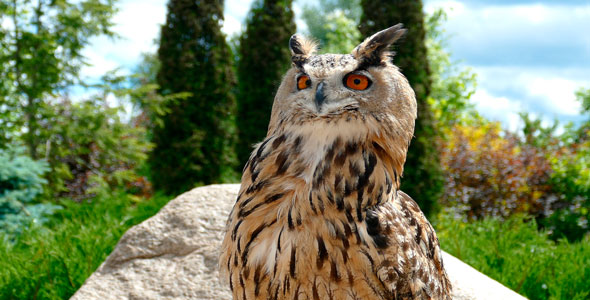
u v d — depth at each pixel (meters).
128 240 5.05
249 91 12.69
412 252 2.63
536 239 8.09
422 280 2.69
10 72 12.67
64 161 14.97
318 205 2.46
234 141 12.77
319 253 2.45
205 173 12.30
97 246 6.29
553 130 16.66
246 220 2.59
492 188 11.98
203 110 12.38
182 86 12.30
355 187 2.51
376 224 2.53
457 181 12.17
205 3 12.42
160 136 12.35
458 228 8.55
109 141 12.81
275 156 2.59
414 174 9.55
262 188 2.57
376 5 9.84
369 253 2.49
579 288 6.09
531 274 6.23
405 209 2.82
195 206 5.28
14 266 6.22
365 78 2.60
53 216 9.91
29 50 12.60
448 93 18.02
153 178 12.52
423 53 9.72
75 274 5.70
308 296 2.49
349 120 2.55
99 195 11.50
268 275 2.53
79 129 12.54
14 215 8.95
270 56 12.61
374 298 2.53
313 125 2.57
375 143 2.59
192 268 4.83
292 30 13.04
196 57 12.39
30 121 12.46
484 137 13.91
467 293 4.29
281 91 2.78
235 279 2.71
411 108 2.70
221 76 12.55
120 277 4.83
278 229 2.52
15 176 9.27
